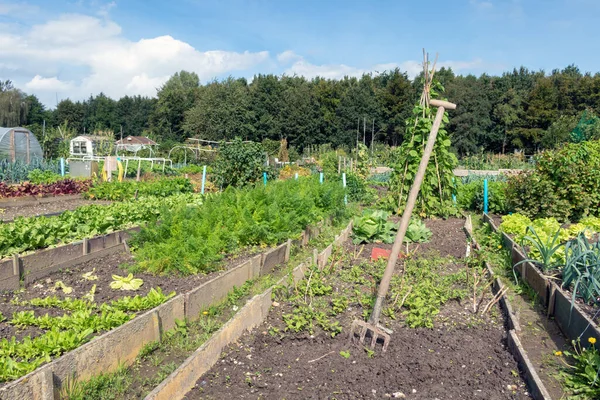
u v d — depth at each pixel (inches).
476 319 219.8
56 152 1359.5
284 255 329.1
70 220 323.0
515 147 2149.4
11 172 745.6
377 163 1409.9
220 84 2431.1
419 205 511.8
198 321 217.5
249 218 336.5
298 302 229.9
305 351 184.2
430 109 511.5
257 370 169.6
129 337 174.4
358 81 2704.2
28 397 133.1
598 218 447.8
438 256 336.2
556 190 477.4
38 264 256.2
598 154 514.9
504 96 2218.3
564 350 191.3
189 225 294.8
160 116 2741.1
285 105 2340.1
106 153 1290.6
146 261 268.1
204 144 2113.7
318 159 1441.9
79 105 3102.9
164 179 739.4
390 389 155.7
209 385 160.2
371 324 187.2
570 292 225.0
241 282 266.5
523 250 279.7
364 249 365.1
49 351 159.3
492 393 154.3
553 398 155.0
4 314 204.2
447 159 519.5
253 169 635.5
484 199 550.0
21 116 2443.4
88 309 210.4
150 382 163.6
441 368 170.2
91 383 154.3
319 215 442.6
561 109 2267.5
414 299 223.6
